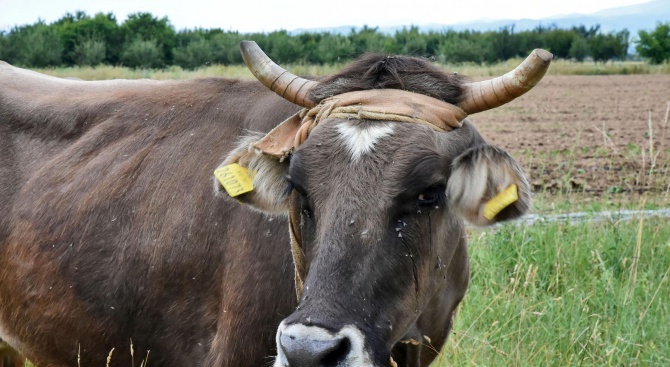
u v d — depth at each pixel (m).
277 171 3.94
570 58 60.50
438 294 4.32
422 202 3.58
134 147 4.82
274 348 4.02
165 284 4.38
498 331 5.81
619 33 63.41
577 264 7.08
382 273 3.44
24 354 5.05
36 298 4.78
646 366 5.65
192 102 4.86
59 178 4.92
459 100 3.93
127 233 4.54
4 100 5.37
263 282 4.02
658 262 7.09
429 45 50.12
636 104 26.03
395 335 3.55
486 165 3.67
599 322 6.11
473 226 3.81
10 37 40.81
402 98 3.78
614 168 12.80
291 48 42.56
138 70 38.94
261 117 4.46
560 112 23.48
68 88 5.58
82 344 4.66
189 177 4.50
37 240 4.80
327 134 3.65
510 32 58.97
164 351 4.47
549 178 11.97
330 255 3.39
